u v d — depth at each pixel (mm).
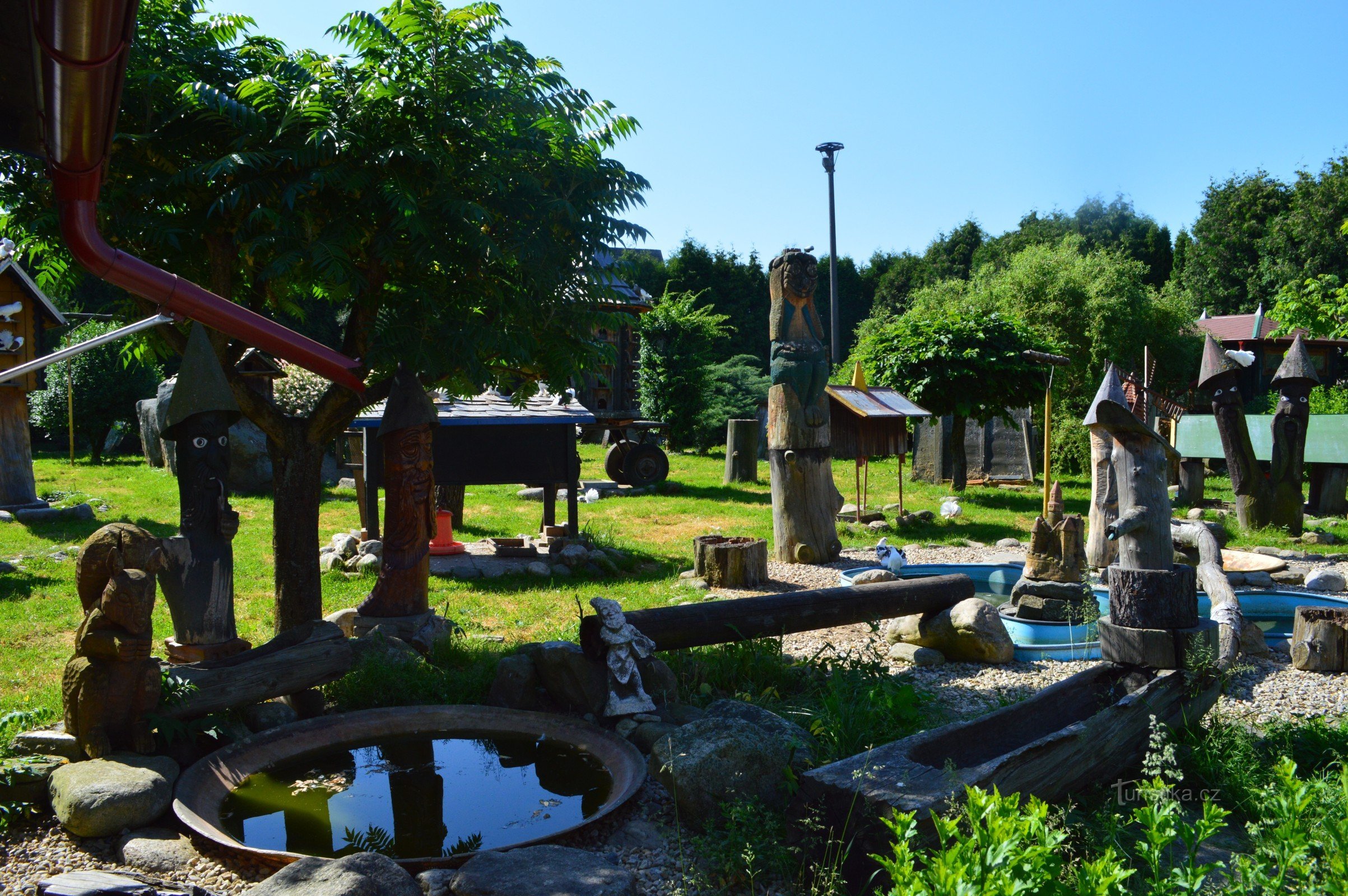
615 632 5824
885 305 41188
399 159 6383
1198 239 38344
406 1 6242
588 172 7074
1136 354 25781
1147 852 3037
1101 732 4410
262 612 8492
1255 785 4590
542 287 7020
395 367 7023
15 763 4559
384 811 4637
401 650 6473
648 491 18625
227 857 4031
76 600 8805
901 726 5156
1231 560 10789
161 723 4789
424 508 7277
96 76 2959
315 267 6215
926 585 7621
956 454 19391
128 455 24016
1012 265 27375
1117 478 5461
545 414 11977
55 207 6215
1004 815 2961
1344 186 32594
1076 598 8773
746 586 10219
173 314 5727
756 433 20531
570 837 4305
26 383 13805
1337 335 15055
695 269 35656
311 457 7219
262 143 6426
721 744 4570
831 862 3729
